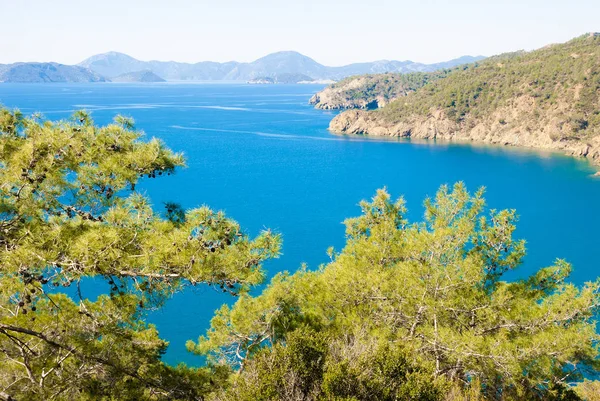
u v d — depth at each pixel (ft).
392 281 47.47
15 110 30.12
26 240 25.70
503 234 48.83
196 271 26.27
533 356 40.96
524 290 48.11
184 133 566.77
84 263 24.71
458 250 49.42
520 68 635.25
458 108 608.60
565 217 251.80
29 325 33.01
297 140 543.80
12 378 31.65
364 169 384.68
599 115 478.59
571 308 42.19
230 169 372.79
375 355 33.96
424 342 44.70
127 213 29.17
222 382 39.01
